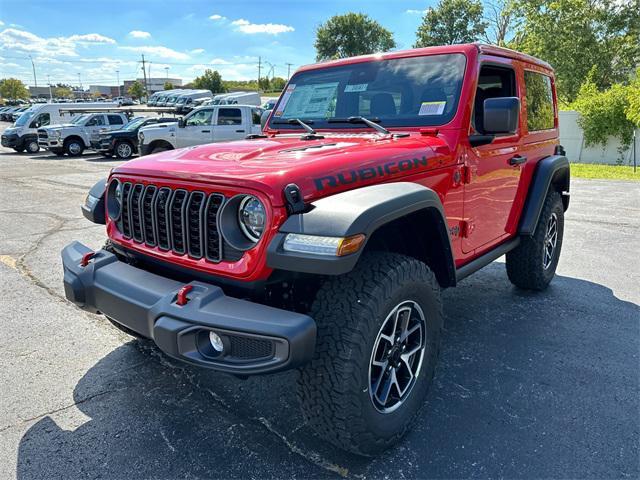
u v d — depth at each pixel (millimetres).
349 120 3268
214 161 2383
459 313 4027
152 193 2449
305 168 2109
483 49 3199
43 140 20281
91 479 2189
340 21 53406
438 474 2211
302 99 3682
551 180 4156
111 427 2561
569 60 26266
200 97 37594
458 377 3029
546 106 4340
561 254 5785
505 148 3471
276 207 1966
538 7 26828
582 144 19297
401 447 2393
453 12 43031
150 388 2932
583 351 3367
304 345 1861
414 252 2695
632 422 2580
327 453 2361
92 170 15469
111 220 2812
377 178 2338
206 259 2205
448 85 3041
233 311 1932
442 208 2463
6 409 2715
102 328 3748
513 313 4023
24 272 5070
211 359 1962
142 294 2182
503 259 5672
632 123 17906
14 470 2240
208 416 2658
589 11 25766
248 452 2367
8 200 9602
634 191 10906
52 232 6875
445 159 2797
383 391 2307
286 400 2809
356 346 2041
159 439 2469
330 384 2053
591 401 2771
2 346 3445
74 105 24062
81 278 2457
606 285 4711
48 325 3795
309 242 1892
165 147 14828
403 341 2363
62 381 3004
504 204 3604
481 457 2320
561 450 2363
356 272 2158
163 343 2012
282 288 2332
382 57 3426
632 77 25531
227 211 2096
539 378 3020
